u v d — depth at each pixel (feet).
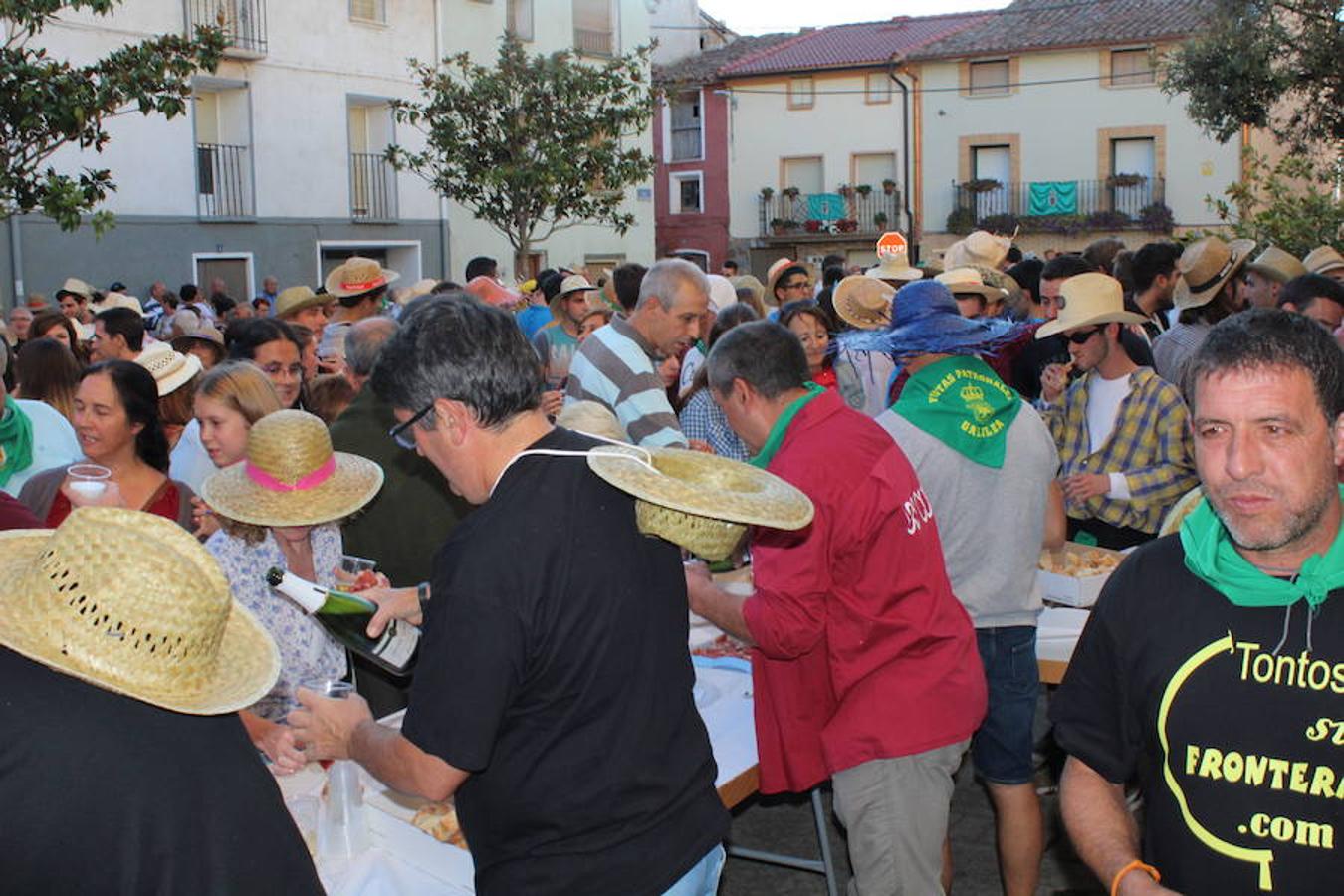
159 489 11.98
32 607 5.00
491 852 6.79
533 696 6.50
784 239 110.42
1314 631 5.79
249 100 61.87
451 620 6.38
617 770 6.61
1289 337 5.64
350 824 8.24
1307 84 55.31
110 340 18.92
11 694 4.83
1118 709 6.45
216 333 29.27
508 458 6.85
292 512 9.65
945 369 10.94
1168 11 100.42
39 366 15.99
